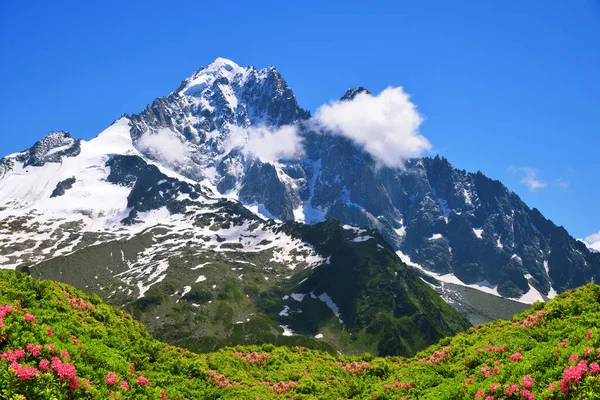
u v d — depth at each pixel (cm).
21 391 3416
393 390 5494
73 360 4097
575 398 3569
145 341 5644
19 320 4166
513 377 4275
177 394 4794
